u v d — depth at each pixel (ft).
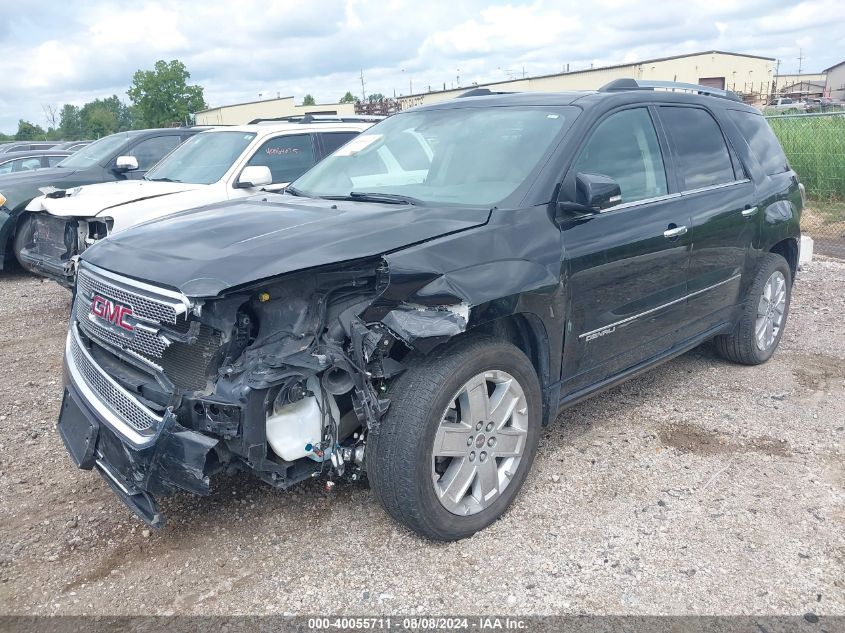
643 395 16.11
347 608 9.20
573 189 11.78
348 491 11.86
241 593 9.49
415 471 9.59
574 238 11.57
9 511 11.50
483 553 10.30
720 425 14.49
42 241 23.90
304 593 9.48
